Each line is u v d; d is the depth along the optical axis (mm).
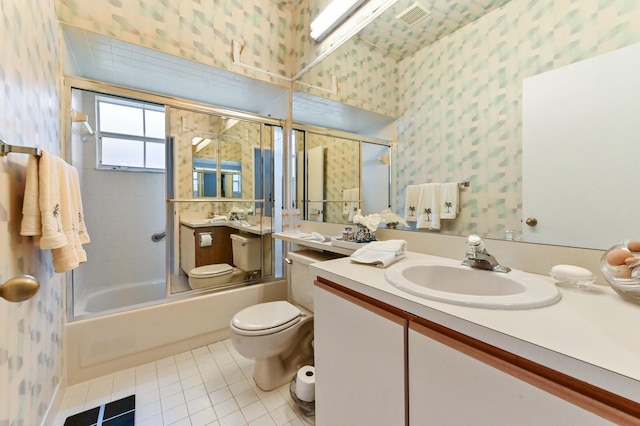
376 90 1658
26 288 685
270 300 2297
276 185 2545
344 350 924
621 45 814
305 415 1289
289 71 2383
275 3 2283
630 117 797
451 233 1254
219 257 2326
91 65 1919
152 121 2791
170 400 1391
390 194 1584
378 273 964
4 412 764
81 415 1280
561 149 936
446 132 1301
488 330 554
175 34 1801
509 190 1068
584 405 450
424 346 679
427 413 675
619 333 523
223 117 2271
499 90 1109
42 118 1185
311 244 1653
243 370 1653
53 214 982
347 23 1815
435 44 1343
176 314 1837
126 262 2639
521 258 1000
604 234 838
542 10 983
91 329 1563
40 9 1152
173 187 2115
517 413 524
